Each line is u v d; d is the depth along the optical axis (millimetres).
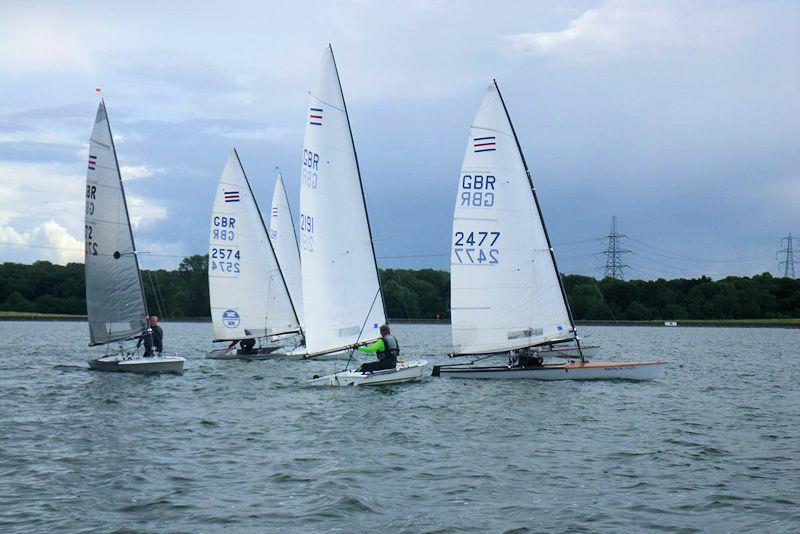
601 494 15742
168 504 14906
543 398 28531
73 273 164000
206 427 22859
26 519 13953
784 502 15141
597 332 131750
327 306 32906
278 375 37531
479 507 14875
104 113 37594
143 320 39062
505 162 32781
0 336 84812
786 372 43719
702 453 19516
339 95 33094
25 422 23375
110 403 27438
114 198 38000
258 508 14711
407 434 21781
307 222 32750
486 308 33188
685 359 54625
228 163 47375
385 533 13438
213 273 47375
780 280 169875
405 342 80438
